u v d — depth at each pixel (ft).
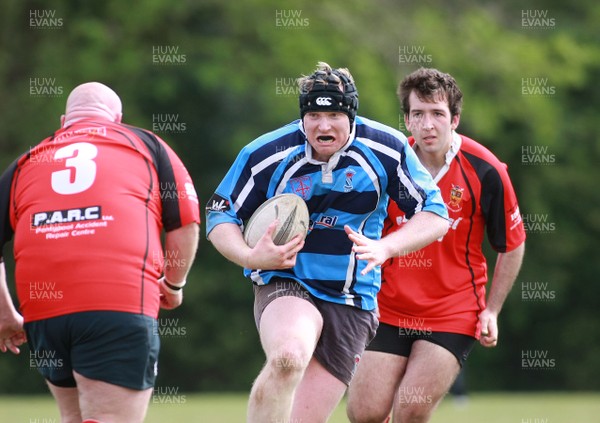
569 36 300.61
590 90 302.66
